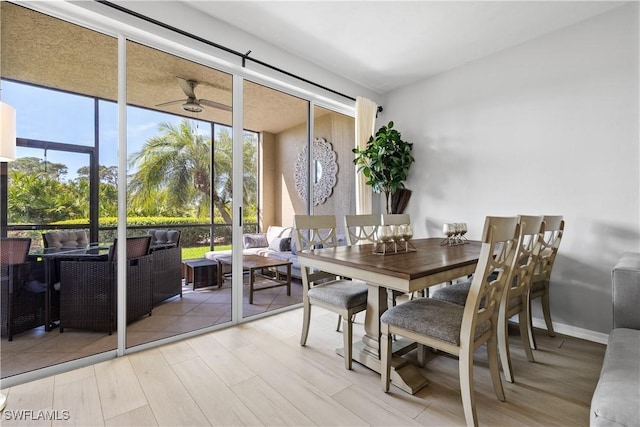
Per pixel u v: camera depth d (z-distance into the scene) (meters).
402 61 3.35
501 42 2.95
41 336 1.98
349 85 3.79
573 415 1.57
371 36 2.89
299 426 1.49
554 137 2.74
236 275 2.87
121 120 2.23
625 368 1.20
